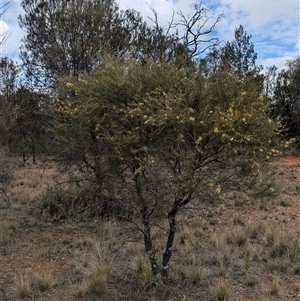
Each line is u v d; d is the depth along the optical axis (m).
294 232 7.09
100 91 4.41
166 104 3.99
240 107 4.16
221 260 5.58
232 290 4.62
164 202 4.32
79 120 4.84
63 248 6.57
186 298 4.46
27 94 12.27
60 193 9.21
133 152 4.12
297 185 12.74
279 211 9.38
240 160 4.16
